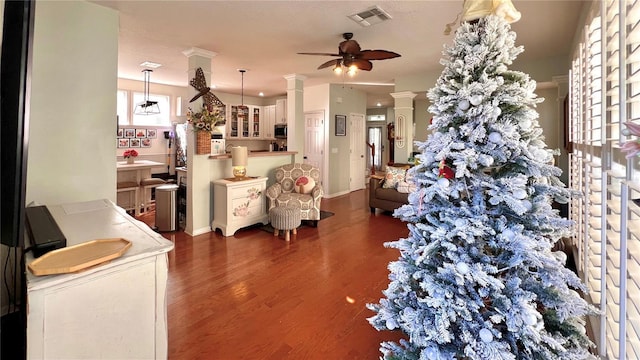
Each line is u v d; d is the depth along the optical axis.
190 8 2.99
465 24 1.13
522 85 1.10
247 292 2.65
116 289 1.17
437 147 1.13
